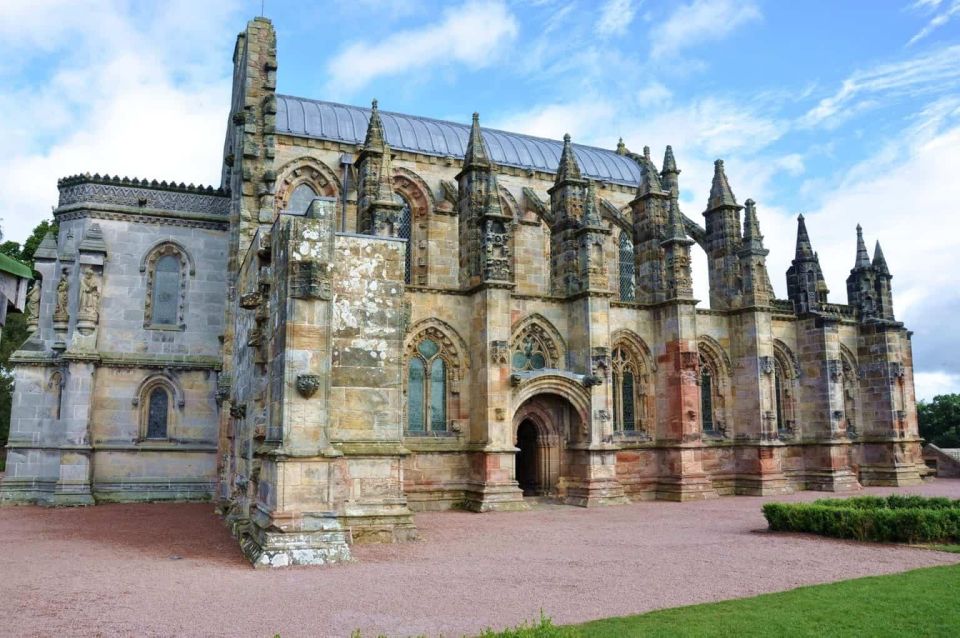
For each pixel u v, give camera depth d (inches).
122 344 1791.3
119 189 1840.6
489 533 1173.1
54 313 1752.0
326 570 836.6
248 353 1186.6
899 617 601.6
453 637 555.8
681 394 1825.8
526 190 2175.2
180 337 1840.6
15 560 901.2
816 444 2091.5
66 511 1530.5
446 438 1615.4
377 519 1059.9
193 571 827.4
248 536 989.8
